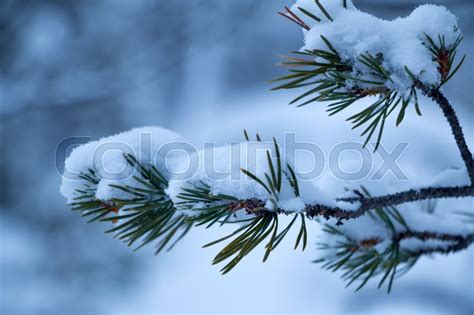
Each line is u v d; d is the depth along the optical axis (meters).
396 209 1.70
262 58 7.07
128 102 6.87
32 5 6.72
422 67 1.19
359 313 4.23
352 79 1.18
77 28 6.89
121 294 4.79
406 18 1.26
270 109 6.39
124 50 6.98
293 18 1.25
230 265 1.15
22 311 4.64
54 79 6.71
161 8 7.04
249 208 1.19
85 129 6.63
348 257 1.72
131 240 1.36
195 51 7.04
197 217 1.18
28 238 5.27
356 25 1.21
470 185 1.37
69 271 4.86
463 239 1.72
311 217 1.22
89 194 1.38
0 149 6.18
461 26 4.96
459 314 3.97
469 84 5.11
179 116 6.91
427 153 4.71
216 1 7.04
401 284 4.18
